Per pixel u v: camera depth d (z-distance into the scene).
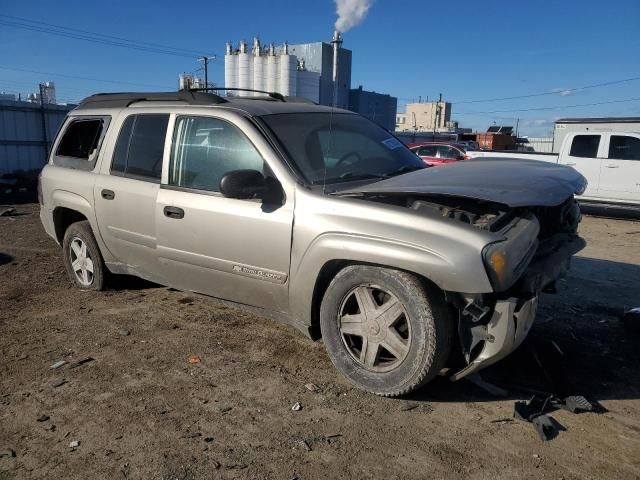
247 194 3.62
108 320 4.83
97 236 5.21
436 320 3.19
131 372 3.84
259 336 4.43
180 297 5.42
